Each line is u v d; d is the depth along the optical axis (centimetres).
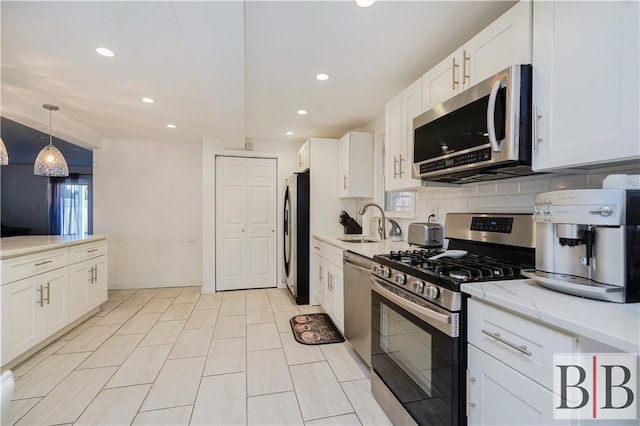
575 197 96
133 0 152
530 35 122
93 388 198
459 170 153
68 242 281
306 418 170
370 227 362
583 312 82
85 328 303
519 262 154
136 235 467
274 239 471
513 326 96
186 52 204
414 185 210
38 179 646
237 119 305
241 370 222
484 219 179
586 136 101
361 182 354
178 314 345
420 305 137
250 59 213
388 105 250
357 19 168
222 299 405
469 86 156
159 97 285
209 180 442
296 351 253
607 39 94
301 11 160
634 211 89
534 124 120
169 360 237
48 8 157
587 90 100
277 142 474
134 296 420
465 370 117
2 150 265
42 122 316
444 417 122
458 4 155
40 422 166
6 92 270
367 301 210
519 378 93
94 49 200
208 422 167
